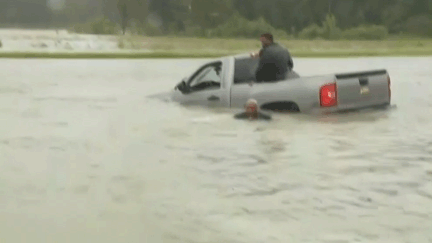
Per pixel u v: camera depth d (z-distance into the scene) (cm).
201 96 1123
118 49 4569
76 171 648
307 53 3922
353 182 584
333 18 6931
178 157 717
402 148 755
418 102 1236
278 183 584
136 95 1428
